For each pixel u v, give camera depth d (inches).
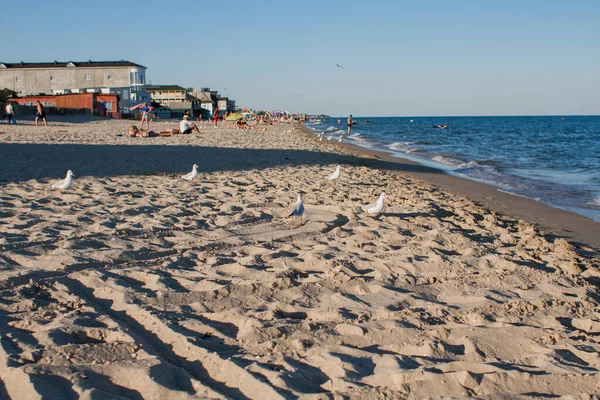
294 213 327.9
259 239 305.7
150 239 293.6
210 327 178.5
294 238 313.6
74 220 328.5
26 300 196.4
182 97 4347.9
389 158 1002.7
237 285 218.7
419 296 217.8
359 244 294.7
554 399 134.3
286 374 143.2
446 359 160.2
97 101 2642.7
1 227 302.0
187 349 162.1
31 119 1760.6
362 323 184.9
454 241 315.6
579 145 1546.5
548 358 159.2
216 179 537.3
